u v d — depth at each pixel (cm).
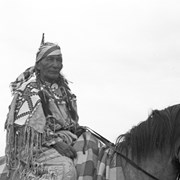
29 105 575
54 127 582
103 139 566
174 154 520
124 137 549
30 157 561
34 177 553
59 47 613
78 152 556
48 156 561
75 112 618
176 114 527
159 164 528
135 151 536
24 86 591
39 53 610
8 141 579
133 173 533
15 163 572
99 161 545
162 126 530
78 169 548
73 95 629
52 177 545
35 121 568
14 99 588
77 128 587
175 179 529
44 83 604
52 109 591
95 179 537
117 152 544
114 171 536
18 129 574
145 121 543
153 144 531
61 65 614
